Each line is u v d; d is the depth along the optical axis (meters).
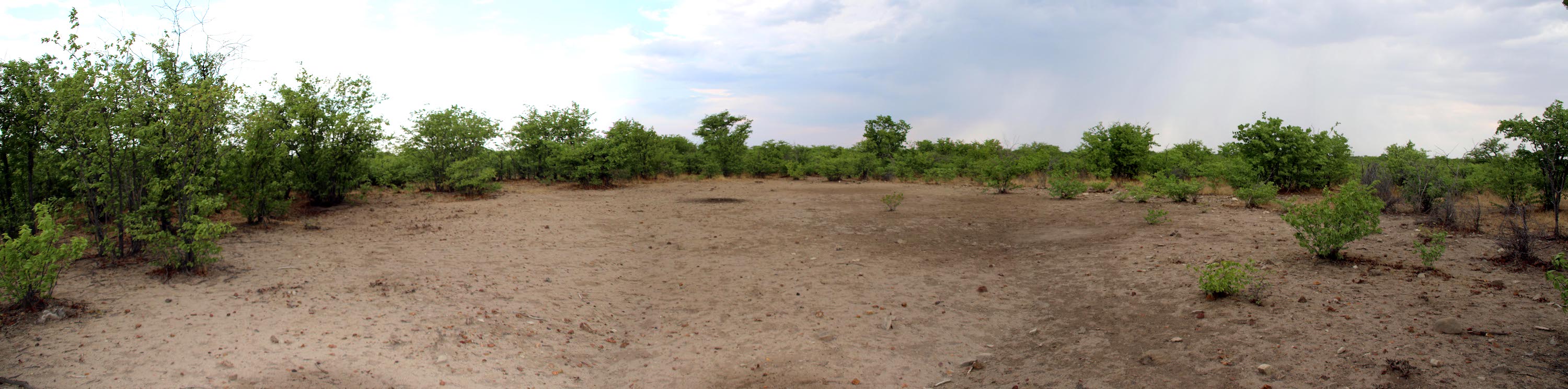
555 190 21.45
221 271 7.35
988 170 21.59
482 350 5.31
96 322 5.29
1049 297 7.13
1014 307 6.84
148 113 7.69
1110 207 14.73
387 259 8.66
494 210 14.88
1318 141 16.88
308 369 4.52
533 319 6.32
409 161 19.12
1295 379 4.23
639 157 25.56
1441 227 9.04
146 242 7.95
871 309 6.91
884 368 5.23
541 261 9.08
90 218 8.29
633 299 7.43
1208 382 4.34
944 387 4.84
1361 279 6.38
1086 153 25.88
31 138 8.12
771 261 9.43
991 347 5.68
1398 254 7.51
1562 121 9.51
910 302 7.18
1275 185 16.67
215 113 7.80
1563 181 9.75
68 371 4.27
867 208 16.06
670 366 5.34
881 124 40.91
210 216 11.66
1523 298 5.45
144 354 4.61
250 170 11.07
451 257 9.02
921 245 10.75
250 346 4.88
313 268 7.79
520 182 24.38
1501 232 8.09
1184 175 21.39
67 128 7.29
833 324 6.43
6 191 8.43
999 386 4.76
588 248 10.24
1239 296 6.10
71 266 7.18
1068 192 17.52
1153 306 6.25
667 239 11.32
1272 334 5.07
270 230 10.78
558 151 23.45
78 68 7.34
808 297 7.44
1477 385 3.89
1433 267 6.68
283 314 5.78
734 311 6.95
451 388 4.46
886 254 9.99
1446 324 4.84
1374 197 11.91
